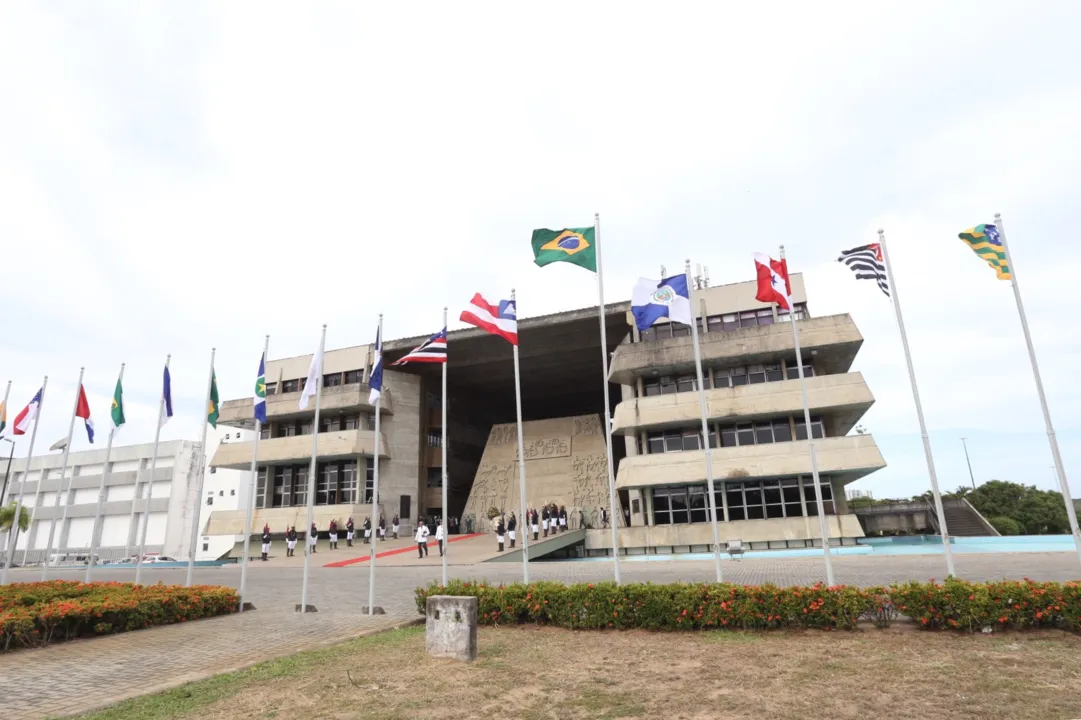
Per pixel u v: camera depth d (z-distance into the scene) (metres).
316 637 13.59
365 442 48.06
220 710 8.38
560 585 14.49
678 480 36.94
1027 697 7.77
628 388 42.31
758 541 35.41
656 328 42.03
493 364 52.81
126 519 69.50
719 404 37.19
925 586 12.18
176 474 68.12
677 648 11.27
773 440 38.09
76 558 68.44
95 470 73.38
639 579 21.25
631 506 40.41
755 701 8.04
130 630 15.16
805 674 9.20
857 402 35.22
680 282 17.05
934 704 7.68
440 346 19.64
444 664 10.46
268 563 37.72
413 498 51.22
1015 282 15.56
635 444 41.34
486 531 50.91
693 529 36.78
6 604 17.59
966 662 9.48
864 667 9.44
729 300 40.66
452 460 57.06
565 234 18.16
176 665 11.45
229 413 53.09
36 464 77.38
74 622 14.23
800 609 12.20
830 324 36.78
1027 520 64.50
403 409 52.50
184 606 16.48
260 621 16.09
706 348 38.19
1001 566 20.88
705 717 7.50
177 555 65.81
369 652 11.60
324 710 8.15
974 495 68.62
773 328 37.59
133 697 9.17
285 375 53.72
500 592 14.55
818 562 25.69
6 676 10.80
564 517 41.81
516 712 7.90
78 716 8.33
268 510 49.34
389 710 8.05
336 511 46.94
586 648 11.58
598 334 47.47
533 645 11.95
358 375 52.09
